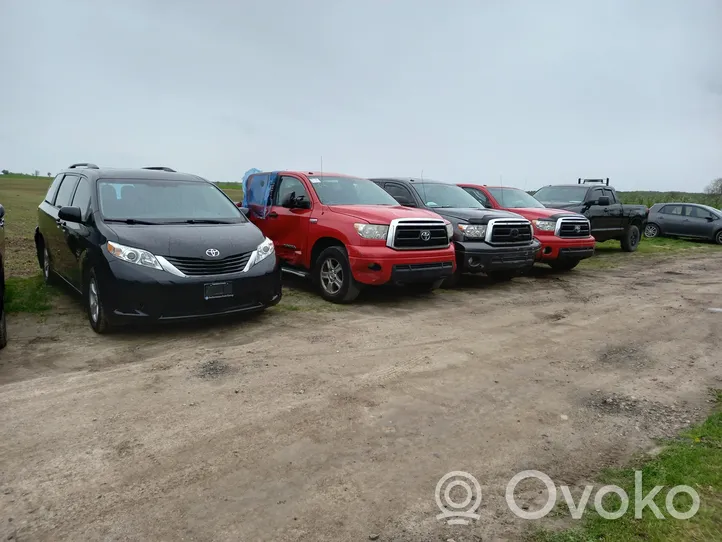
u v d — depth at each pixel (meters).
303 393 4.22
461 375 4.73
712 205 30.50
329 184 8.48
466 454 3.32
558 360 5.25
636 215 15.80
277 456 3.24
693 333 6.40
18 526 2.54
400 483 2.97
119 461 3.15
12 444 3.33
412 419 3.80
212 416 3.77
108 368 4.71
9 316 6.39
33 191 34.22
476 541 2.49
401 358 5.15
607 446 3.46
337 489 2.90
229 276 5.76
